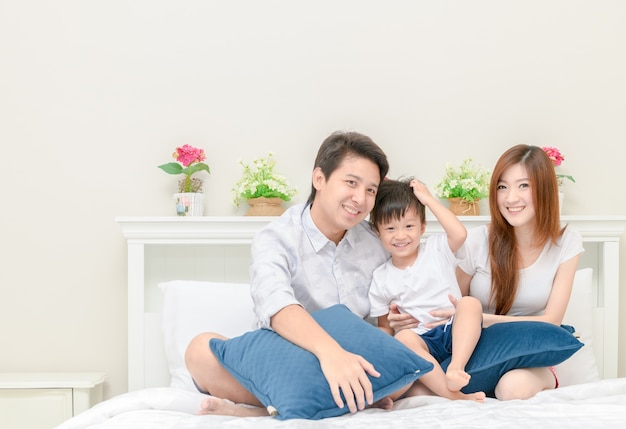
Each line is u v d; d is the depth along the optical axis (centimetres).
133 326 234
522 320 194
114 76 259
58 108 258
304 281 190
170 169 242
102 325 256
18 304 255
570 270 207
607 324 243
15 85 258
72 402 228
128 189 258
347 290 198
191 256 253
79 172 257
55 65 259
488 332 176
